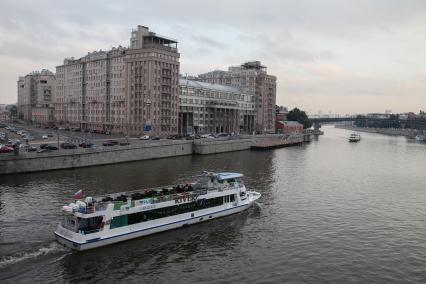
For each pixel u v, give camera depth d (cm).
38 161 9088
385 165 12494
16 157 8700
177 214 5388
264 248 4841
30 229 5112
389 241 5169
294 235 5316
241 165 11588
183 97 19125
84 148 10481
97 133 18625
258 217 6088
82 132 19112
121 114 19112
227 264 4366
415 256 4684
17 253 4403
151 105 16750
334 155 15300
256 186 8394
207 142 14588
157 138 15250
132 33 17875
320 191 8088
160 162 11762
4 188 7338
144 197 5225
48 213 5791
